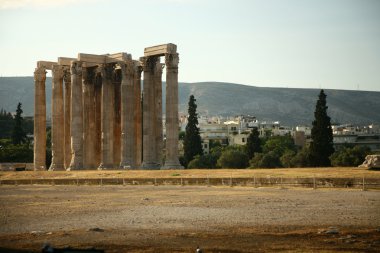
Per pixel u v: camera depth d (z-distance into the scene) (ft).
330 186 183.42
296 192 166.71
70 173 271.28
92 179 241.96
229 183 205.46
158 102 292.40
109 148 301.43
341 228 91.97
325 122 361.51
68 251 57.26
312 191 169.37
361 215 108.68
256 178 199.00
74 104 302.25
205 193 170.81
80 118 303.68
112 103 307.37
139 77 304.30
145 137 284.41
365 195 151.94
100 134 323.37
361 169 212.23
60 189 213.05
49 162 454.81
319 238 82.53
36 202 152.76
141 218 110.01
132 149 291.38
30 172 285.43
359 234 85.71
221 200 145.59
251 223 99.81
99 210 127.54
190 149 437.99
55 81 321.32
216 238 83.87
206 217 109.50
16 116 563.07
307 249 74.18
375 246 75.92
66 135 324.80
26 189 216.95
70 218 113.09
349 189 174.19
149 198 157.48
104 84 304.09
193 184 215.51
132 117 293.64
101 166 299.38
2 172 296.51
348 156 458.50
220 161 512.63
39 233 91.91
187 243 79.82
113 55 301.22
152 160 285.23
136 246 77.82
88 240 83.71
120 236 87.25
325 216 107.86
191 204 136.87
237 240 81.82
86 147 315.78
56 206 139.54
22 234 91.40
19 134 560.20
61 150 320.91
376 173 193.26
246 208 124.77
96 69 317.01
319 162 360.07
